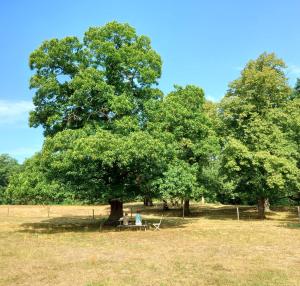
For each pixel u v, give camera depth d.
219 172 33.88
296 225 26.83
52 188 24.25
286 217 34.12
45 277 11.87
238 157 31.66
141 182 26.19
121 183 25.55
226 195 47.50
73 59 26.22
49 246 18.00
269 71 34.19
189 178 29.25
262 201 33.78
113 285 10.88
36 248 17.42
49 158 22.89
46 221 33.22
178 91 36.50
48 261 14.34
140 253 15.85
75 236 21.73
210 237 20.72
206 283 10.98
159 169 26.31
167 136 25.36
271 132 32.47
